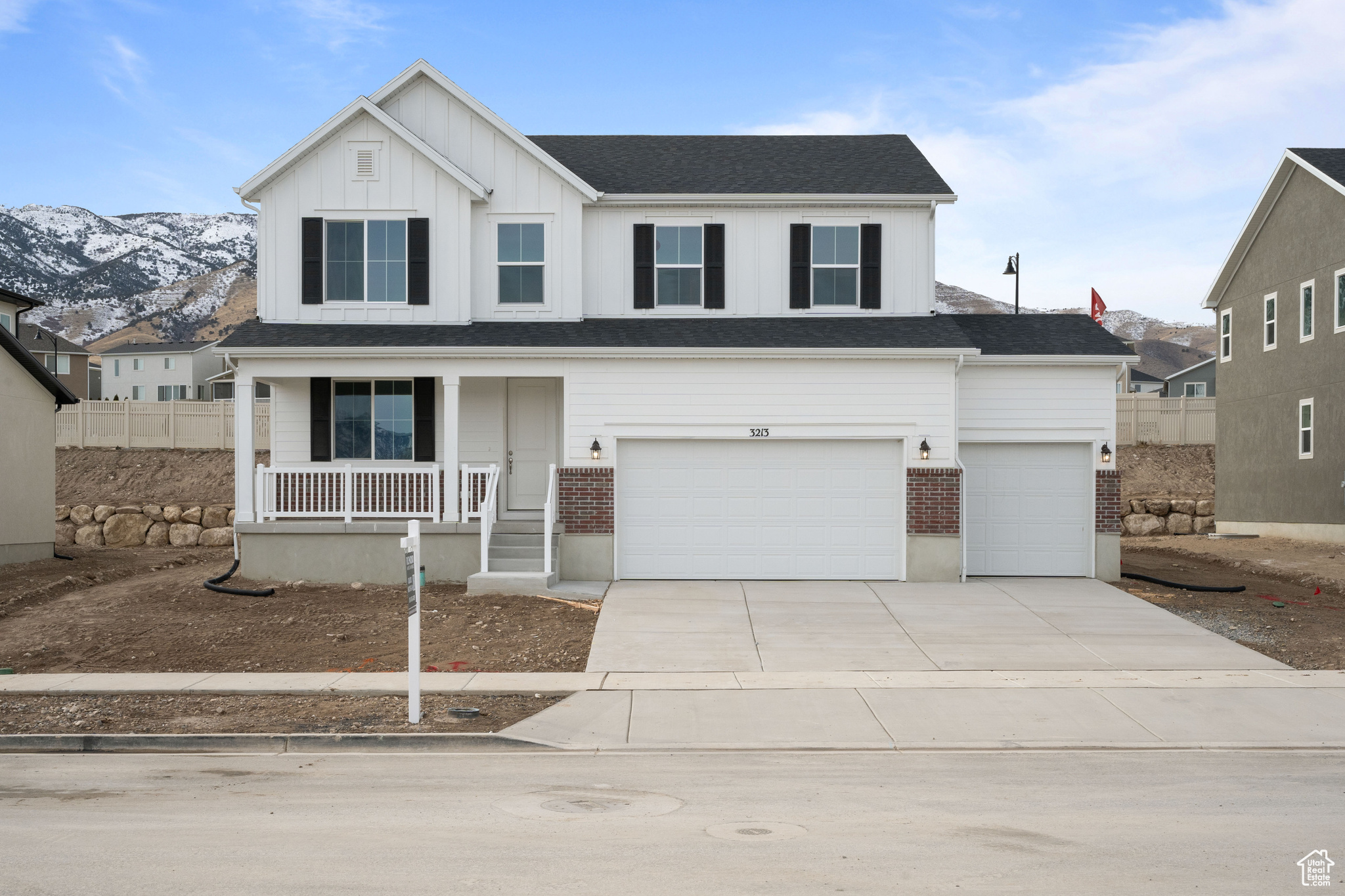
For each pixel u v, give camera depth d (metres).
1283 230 27.70
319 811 7.68
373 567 17.98
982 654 13.54
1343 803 7.86
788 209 20.23
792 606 16.23
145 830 7.18
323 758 9.50
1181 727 10.35
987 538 19.23
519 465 19.91
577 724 10.49
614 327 19.44
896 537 18.58
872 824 7.34
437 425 19.84
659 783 8.55
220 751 9.80
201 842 6.90
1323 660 13.20
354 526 17.92
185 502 32.19
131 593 16.75
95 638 14.14
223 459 35.72
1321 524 25.80
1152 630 14.80
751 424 18.38
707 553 18.59
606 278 20.28
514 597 16.47
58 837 7.02
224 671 12.87
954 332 19.00
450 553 17.97
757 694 11.62
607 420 18.39
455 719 10.66
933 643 14.09
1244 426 29.59
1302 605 16.67
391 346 18.05
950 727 10.38
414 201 19.50
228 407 36.91
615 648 13.77
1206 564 22.39
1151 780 8.60
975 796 8.12
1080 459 19.22
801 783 8.55
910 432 18.33
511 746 9.90
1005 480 19.27
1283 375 27.64
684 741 9.95
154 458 35.94
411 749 9.88
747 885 6.05
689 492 18.61
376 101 19.89
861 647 13.89
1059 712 10.89
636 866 6.39
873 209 20.31
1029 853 6.65
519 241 19.95
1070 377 19.11
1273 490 28.02
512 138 19.77
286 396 19.92
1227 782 8.55
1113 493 19.00
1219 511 30.67
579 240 19.88
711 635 14.47
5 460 20.67
